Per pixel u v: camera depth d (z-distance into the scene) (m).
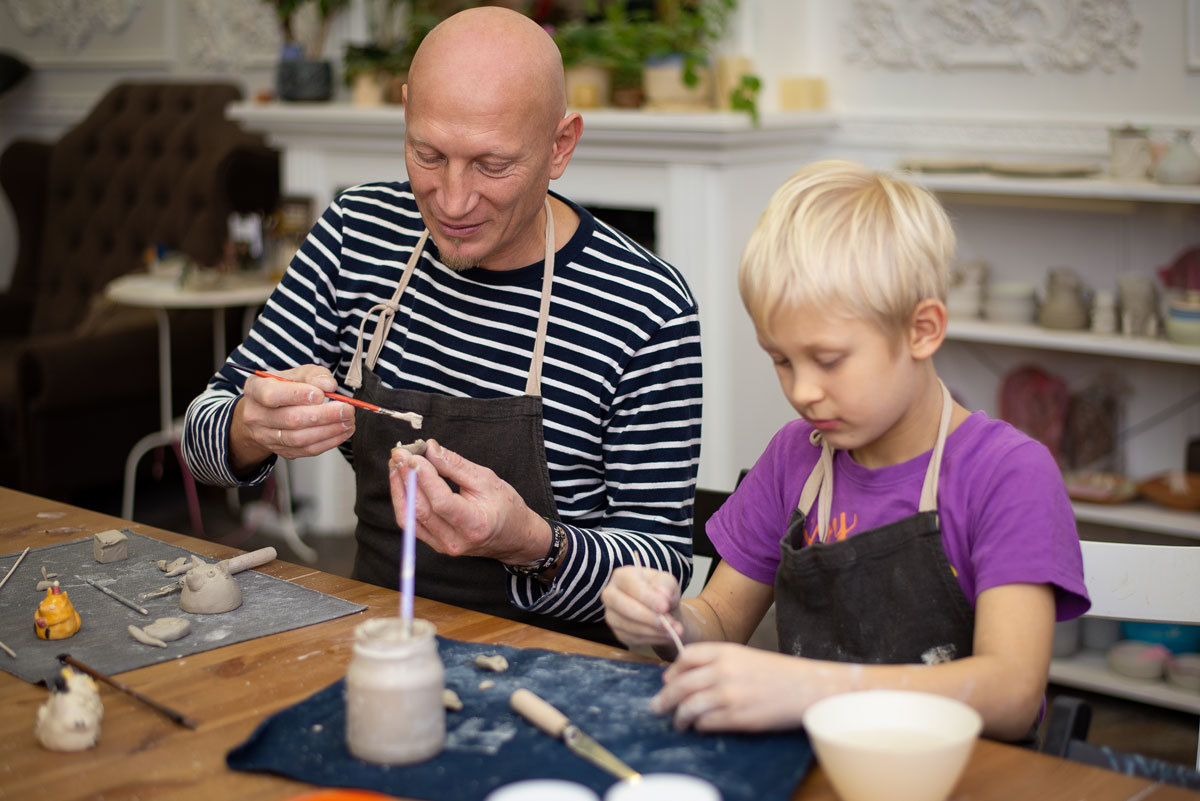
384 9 3.55
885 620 1.05
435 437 1.44
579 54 3.00
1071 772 0.84
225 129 3.87
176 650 1.07
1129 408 2.78
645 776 0.83
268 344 1.56
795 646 1.10
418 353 1.48
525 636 1.11
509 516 1.20
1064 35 2.74
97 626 1.12
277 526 3.61
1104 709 2.42
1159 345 2.48
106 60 4.64
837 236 0.95
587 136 2.95
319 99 3.47
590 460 1.45
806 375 0.98
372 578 1.48
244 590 1.22
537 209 1.36
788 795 0.80
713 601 1.19
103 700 0.98
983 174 2.70
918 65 2.95
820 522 1.13
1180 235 2.65
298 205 3.51
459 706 0.94
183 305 3.32
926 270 0.97
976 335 2.71
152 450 3.69
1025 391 2.82
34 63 4.91
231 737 0.91
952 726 0.79
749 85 2.78
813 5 3.08
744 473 1.45
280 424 1.25
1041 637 0.95
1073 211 2.79
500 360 1.44
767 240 0.97
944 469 1.06
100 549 1.30
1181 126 2.61
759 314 0.98
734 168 2.82
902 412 1.00
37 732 0.91
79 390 3.45
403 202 1.55
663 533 1.41
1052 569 0.97
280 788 0.84
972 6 2.84
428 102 1.26
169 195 3.94
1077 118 2.75
